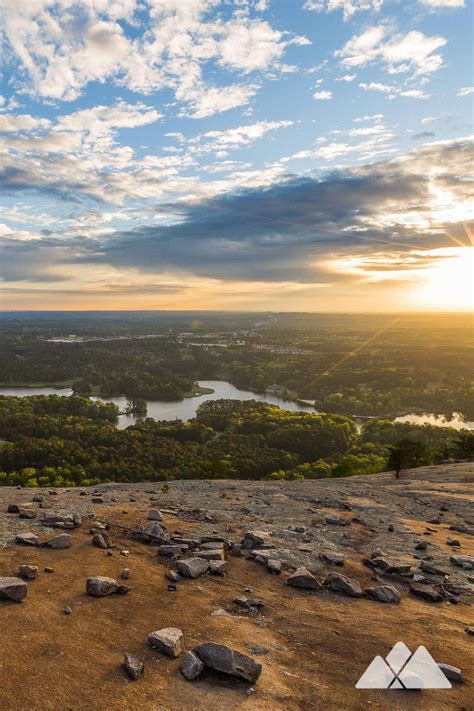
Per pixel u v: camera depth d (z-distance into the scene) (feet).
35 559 36.70
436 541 58.03
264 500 80.84
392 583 41.50
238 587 36.63
